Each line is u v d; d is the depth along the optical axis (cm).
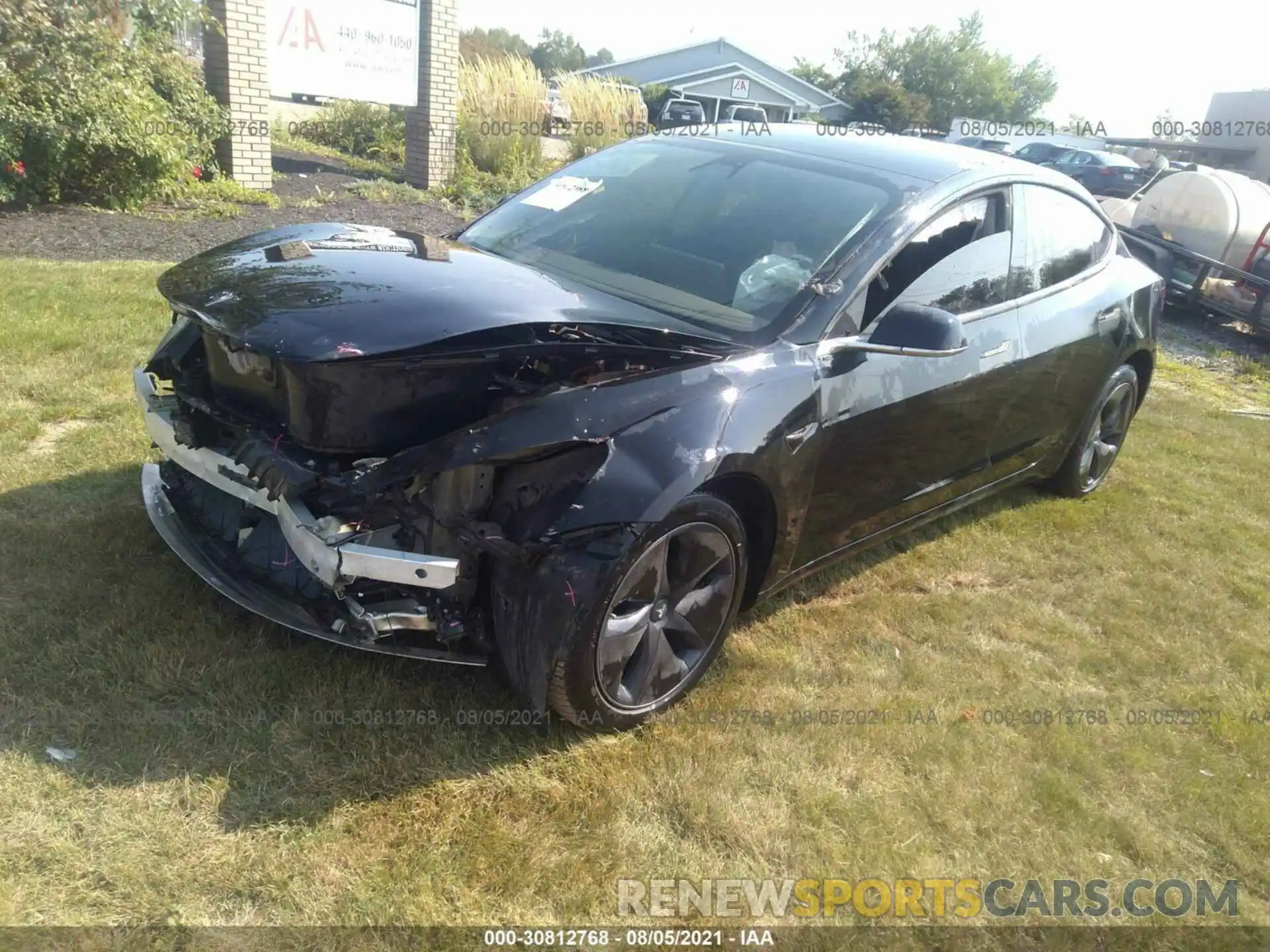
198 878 222
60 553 331
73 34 897
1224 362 962
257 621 308
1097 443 517
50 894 213
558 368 282
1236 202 1073
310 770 256
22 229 809
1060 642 379
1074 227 456
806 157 390
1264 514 540
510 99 1441
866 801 276
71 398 460
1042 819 280
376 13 1166
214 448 288
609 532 259
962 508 443
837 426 318
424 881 230
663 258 347
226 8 1038
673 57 4747
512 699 290
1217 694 355
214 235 881
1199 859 275
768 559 319
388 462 249
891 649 355
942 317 309
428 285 283
